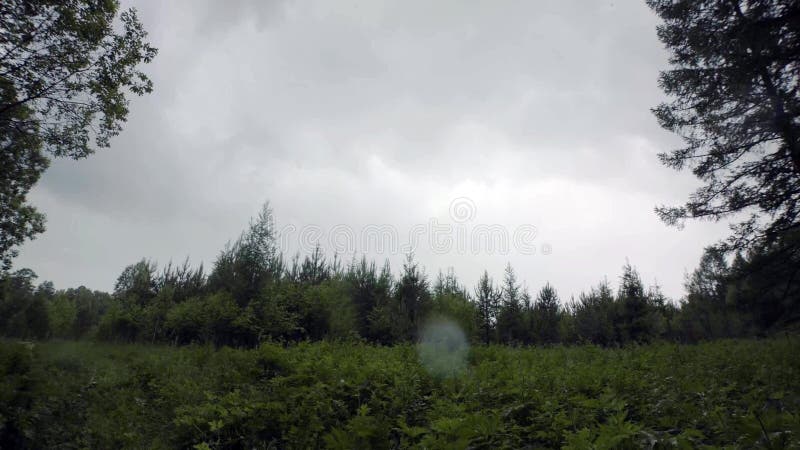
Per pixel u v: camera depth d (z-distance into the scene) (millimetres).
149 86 14336
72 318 54375
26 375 8438
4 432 6969
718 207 14688
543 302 43875
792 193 13523
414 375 8539
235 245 34688
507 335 37344
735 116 14070
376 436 5703
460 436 4988
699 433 4512
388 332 30109
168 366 11836
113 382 10336
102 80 13523
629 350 13445
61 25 12391
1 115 13219
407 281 32344
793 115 12219
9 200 22203
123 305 40062
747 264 14828
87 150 14609
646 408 6523
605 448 4191
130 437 7227
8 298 40812
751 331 19484
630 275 33812
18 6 11773
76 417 8070
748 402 6336
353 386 8062
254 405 7234
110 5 12844
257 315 27859
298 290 31719
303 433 6449
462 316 27266
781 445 4039
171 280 45719
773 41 11461
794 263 14180
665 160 15383
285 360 10273
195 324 29766
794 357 9695
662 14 14711
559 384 7613
